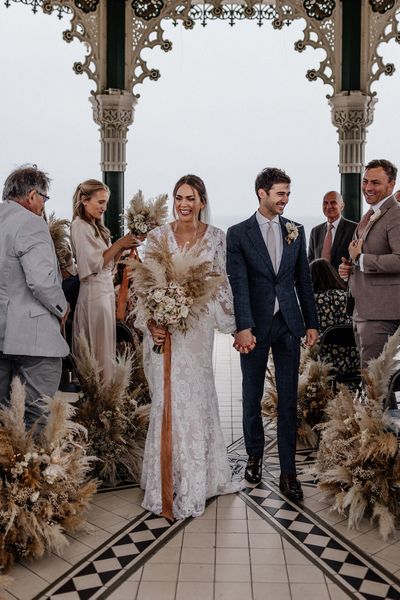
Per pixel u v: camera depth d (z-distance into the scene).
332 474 3.60
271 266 3.93
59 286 3.60
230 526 3.51
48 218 5.00
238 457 4.56
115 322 4.82
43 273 3.50
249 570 3.06
